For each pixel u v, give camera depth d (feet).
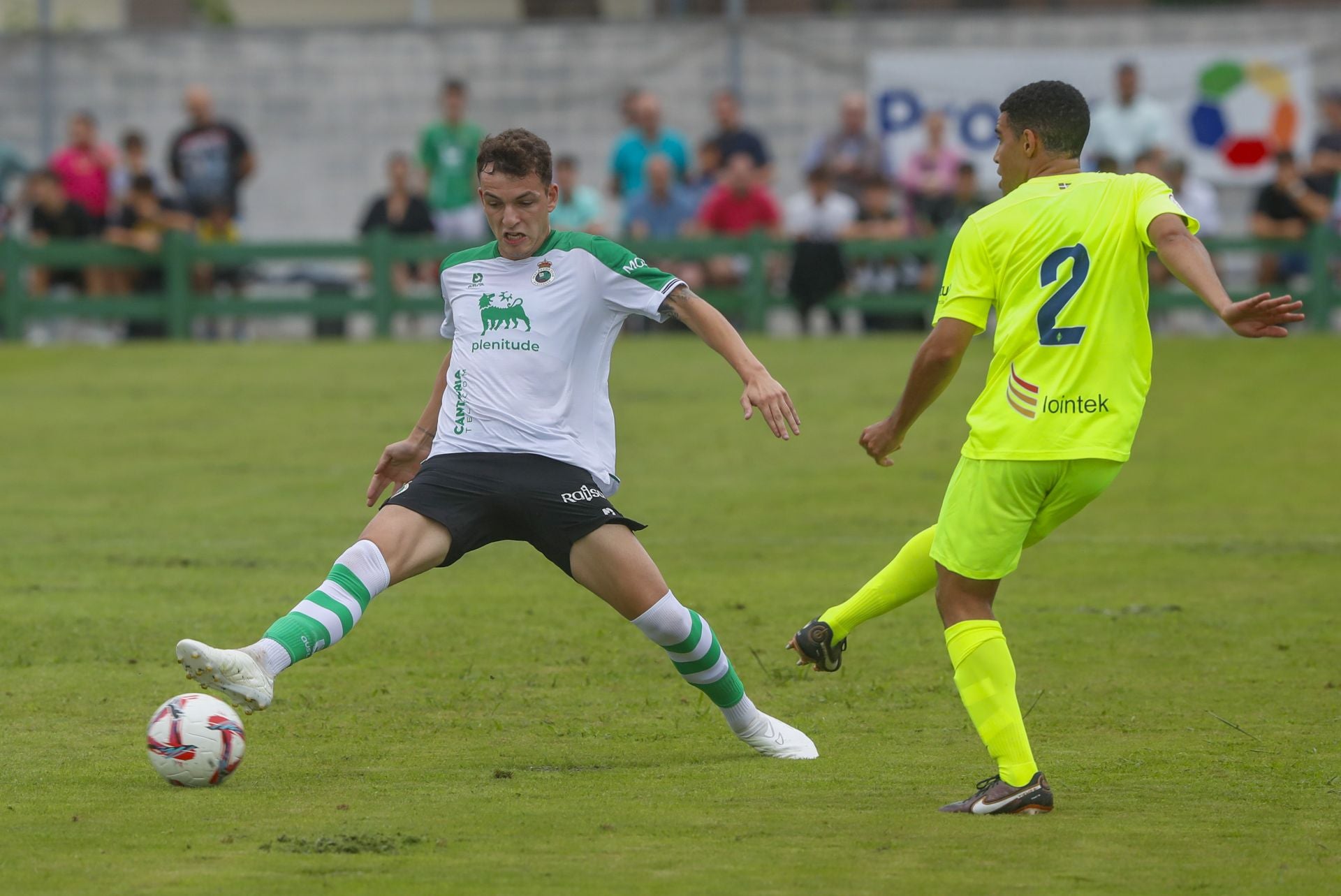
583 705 76.79
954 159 258.98
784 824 56.49
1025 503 58.70
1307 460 156.46
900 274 249.96
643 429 174.50
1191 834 55.16
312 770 64.80
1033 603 101.40
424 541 63.77
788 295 246.47
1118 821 56.85
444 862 51.98
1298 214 251.80
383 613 98.73
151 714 74.33
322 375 212.02
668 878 50.26
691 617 64.85
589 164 332.80
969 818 57.36
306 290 311.47
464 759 66.74
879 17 319.68
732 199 247.70
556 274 64.85
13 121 334.44
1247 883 49.73
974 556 58.85
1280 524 128.26
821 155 262.67
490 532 65.10
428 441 69.62
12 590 104.17
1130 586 106.52
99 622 94.73
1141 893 48.85
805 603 100.78
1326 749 67.62
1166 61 311.27
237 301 252.62
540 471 64.03
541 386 64.54
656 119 255.91
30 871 51.01
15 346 240.32
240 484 146.51
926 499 139.23
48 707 75.46
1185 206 249.14
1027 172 60.85
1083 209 58.70
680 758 67.21
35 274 258.16
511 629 94.38
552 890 49.11
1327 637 91.20
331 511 134.31
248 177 271.08
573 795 60.70
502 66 333.01
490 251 66.23
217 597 102.47
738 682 66.54
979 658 58.44
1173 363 217.36
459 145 256.73
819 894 48.70
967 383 201.46
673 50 328.29
